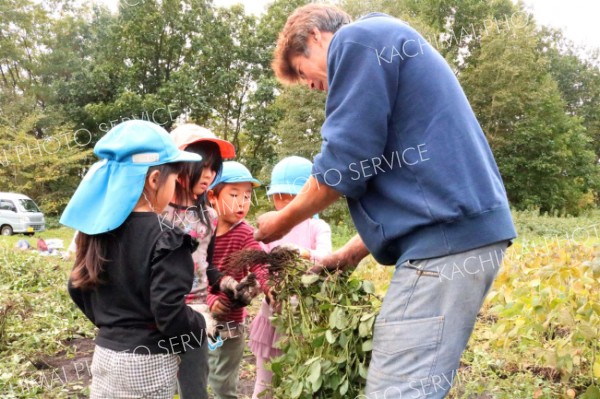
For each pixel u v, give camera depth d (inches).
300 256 91.0
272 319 90.5
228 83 1040.2
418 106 69.6
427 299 67.9
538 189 1115.3
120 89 1021.8
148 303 76.4
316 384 76.1
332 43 72.9
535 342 129.9
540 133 1062.4
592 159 1259.8
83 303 83.6
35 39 1274.6
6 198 797.9
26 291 259.0
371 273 175.3
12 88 1146.0
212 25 1069.8
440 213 67.0
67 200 906.1
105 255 76.3
